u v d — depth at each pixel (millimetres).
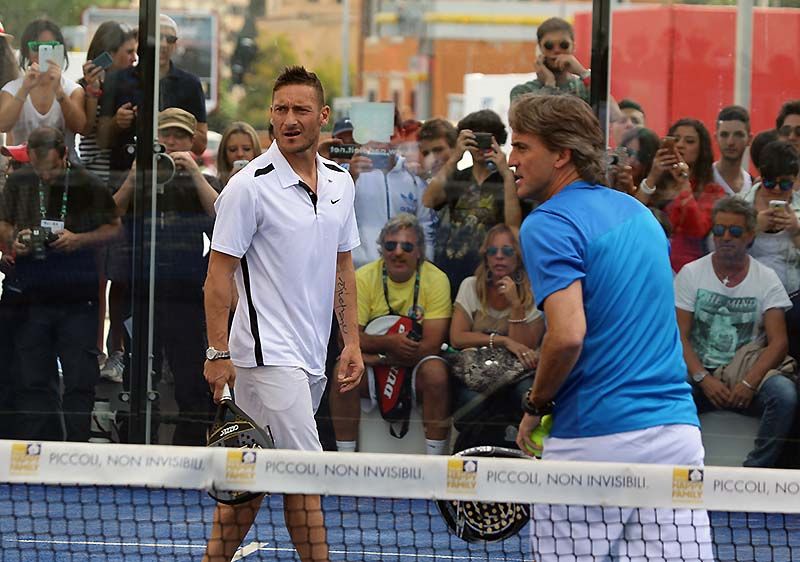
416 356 17375
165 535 14891
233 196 11656
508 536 10531
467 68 17797
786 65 17219
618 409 9086
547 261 9078
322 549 11672
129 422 17312
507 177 17469
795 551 14672
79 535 14734
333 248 12148
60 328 17297
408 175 17594
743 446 17438
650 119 17328
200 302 17328
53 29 17281
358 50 17922
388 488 8906
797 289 17281
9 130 17297
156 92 17344
